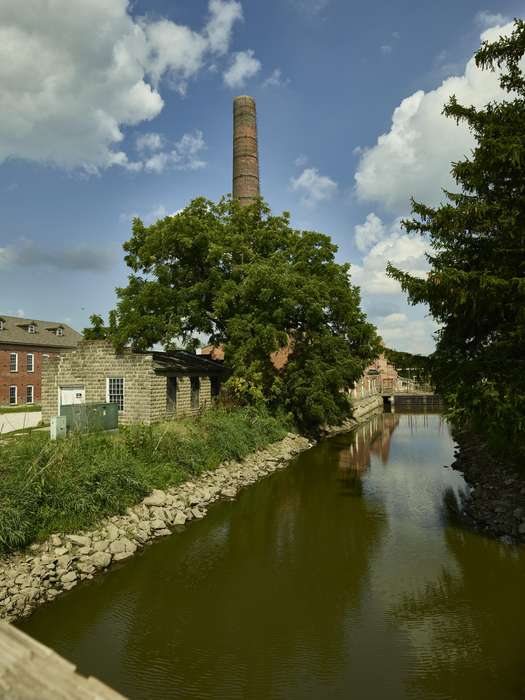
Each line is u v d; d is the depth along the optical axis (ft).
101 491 44.62
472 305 43.93
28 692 4.72
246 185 162.40
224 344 104.47
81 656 27.66
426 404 240.94
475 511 53.98
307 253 114.21
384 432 136.05
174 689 24.81
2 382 149.79
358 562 41.04
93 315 111.55
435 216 46.65
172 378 89.45
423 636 29.60
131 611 32.71
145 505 49.78
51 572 35.73
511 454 62.69
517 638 29.12
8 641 5.71
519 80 43.62
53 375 86.69
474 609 32.71
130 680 25.50
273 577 38.17
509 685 24.80
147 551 43.09
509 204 43.01
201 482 62.18
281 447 93.61
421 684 24.99
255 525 50.88
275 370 113.29
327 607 33.42
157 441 61.62
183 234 102.94
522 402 39.29
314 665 26.76
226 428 78.18
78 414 63.98
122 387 83.41
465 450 94.27
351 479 73.20
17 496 38.47
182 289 105.50
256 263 102.27
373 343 116.67
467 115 45.65
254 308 101.76
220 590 35.83
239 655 27.84
